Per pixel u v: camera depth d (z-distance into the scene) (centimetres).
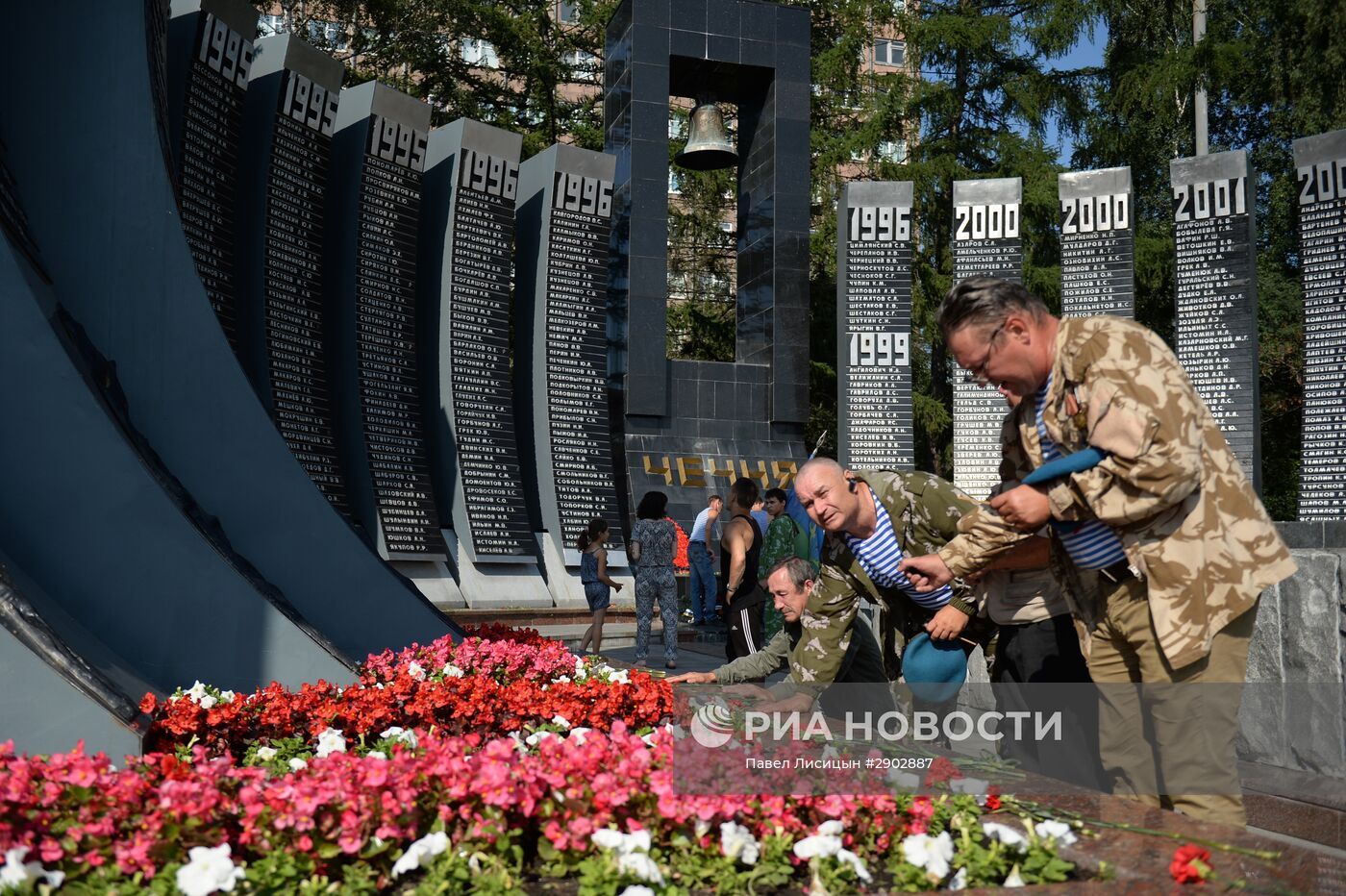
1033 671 308
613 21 1641
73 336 414
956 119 2536
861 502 324
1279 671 428
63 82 455
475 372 1374
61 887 191
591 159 1470
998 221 1495
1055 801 247
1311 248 1175
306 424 1166
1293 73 2044
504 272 1399
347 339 1261
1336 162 1156
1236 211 1267
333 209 1292
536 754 308
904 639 345
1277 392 2166
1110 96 2312
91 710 290
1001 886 199
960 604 318
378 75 2391
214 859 191
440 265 1380
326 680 409
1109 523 237
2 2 449
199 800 208
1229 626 237
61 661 293
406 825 213
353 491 1256
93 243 458
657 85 1561
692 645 1109
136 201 466
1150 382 233
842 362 1501
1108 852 212
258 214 1140
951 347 265
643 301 1537
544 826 212
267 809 208
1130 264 1404
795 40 1636
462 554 1341
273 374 1138
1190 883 191
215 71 1044
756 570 671
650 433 1537
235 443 488
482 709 380
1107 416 235
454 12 2323
